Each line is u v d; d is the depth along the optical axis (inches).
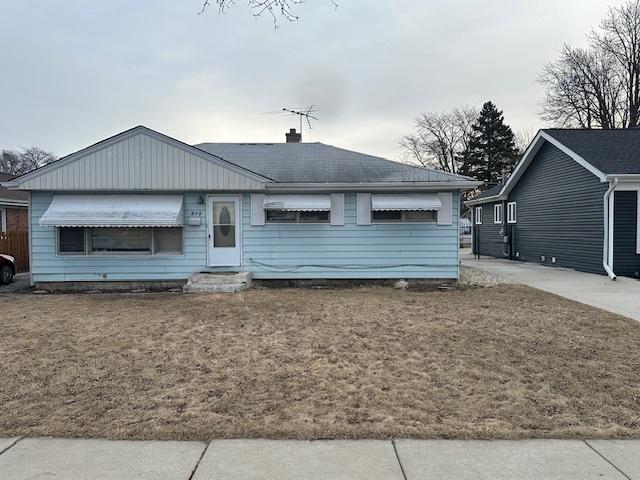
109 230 520.1
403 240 525.3
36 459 143.3
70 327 319.0
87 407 183.3
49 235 515.5
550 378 214.2
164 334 297.6
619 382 209.3
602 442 153.8
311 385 206.4
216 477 133.0
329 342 276.1
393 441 154.6
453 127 2175.2
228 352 257.1
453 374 219.8
